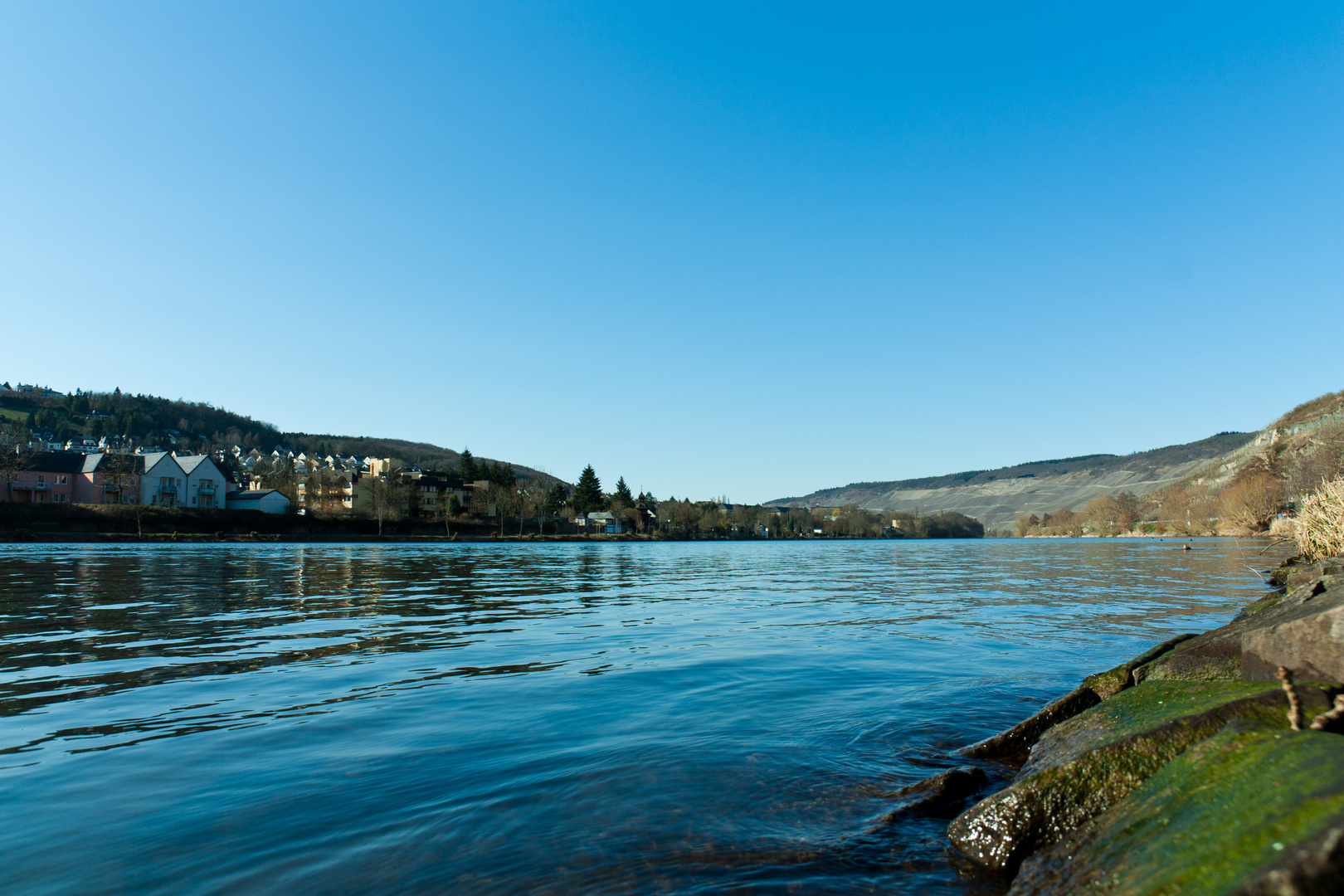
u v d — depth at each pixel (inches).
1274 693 191.3
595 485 5482.3
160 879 174.7
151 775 249.0
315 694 374.0
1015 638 571.2
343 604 809.5
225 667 448.5
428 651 511.8
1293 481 3395.7
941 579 1316.4
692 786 237.6
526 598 921.5
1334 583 305.0
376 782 241.0
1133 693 257.0
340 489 4153.5
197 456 4015.8
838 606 834.2
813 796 229.1
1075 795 183.2
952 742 288.5
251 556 1819.6
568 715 330.3
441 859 184.4
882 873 177.9
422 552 2363.4
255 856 186.5
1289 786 124.3
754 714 331.3
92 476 3567.9
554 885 170.1
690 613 767.1
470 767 256.2
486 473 5767.7
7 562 1439.5
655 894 165.8
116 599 819.4
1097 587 1051.9
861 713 331.6
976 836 188.4
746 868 179.6
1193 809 140.4
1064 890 145.5
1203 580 1152.2
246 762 263.6
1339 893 91.4
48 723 316.8
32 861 183.8
